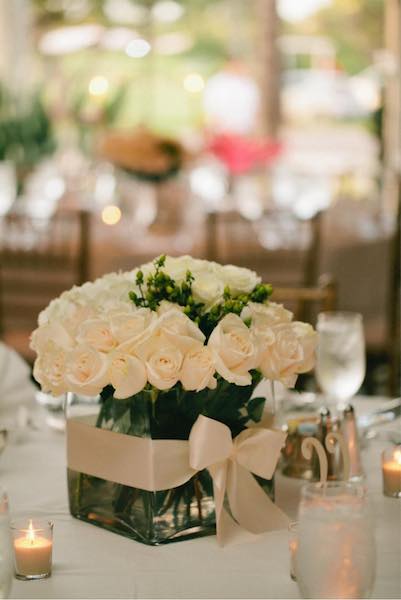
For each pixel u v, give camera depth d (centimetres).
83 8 882
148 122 894
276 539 135
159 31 882
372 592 114
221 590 116
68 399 143
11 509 147
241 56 938
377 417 192
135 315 130
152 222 463
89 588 117
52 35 681
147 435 132
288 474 168
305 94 889
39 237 420
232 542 133
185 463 133
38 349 139
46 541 121
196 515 135
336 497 105
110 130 653
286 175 762
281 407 197
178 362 128
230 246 436
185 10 944
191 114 908
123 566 124
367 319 451
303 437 167
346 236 449
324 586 104
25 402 208
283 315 143
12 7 876
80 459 141
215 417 136
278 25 870
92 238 437
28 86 866
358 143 869
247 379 130
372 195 788
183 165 476
